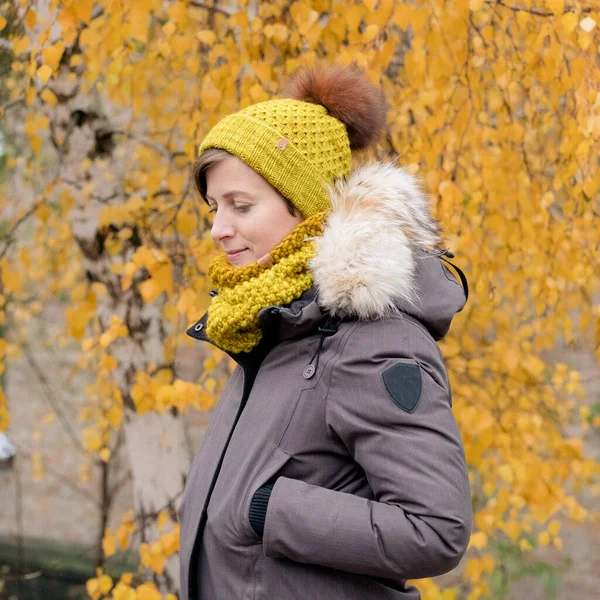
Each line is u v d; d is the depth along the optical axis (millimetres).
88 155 2824
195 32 2877
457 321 3203
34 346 6254
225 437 1354
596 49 2426
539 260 3018
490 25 2680
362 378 1178
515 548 4559
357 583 1205
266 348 1371
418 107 2684
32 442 6285
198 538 1319
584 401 4727
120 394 2803
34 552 6133
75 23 2154
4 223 4398
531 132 3035
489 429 2748
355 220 1240
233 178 1338
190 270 2875
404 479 1117
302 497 1161
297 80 1495
